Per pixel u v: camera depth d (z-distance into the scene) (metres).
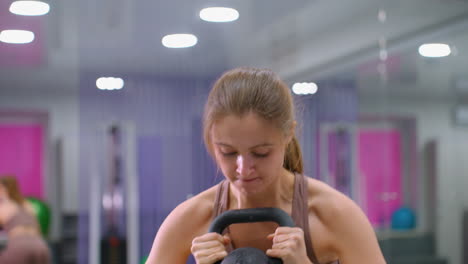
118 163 4.18
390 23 4.44
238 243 1.15
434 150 4.80
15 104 3.94
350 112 4.87
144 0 3.97
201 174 4.30
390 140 4.95
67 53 4.02
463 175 4.71
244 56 4.36
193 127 4.31
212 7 4.05
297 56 4.43
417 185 4.86
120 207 4.15
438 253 4.77
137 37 4.16
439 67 4.62
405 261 4.74
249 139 0.96
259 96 0.97
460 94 4.61
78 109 4.11
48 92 4.02
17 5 3.68
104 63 4.14
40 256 3.49
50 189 3.96
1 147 3.88
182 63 4.28
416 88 4.79
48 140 4.00
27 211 3.52
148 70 4.27
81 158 4.07
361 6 4.20
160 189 4.24
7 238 3.45
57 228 3.93
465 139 4.66
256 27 4.21
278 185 1.13
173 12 4.06
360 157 4.98
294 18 4.18
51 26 3.89
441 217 4.77
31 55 3.93
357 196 4.99
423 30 4.46
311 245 1.11
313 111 4.80
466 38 4.49
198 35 4.25
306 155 4.92
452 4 4.32
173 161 4.27
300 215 1.12
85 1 3.83
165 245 1.18
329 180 4.98
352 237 1.11
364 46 4.50
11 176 3.48
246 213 1.07
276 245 1.00
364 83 4.79
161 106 4.29
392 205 4.94
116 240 4.11
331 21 4.31
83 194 4.06
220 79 1.04
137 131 4.24
